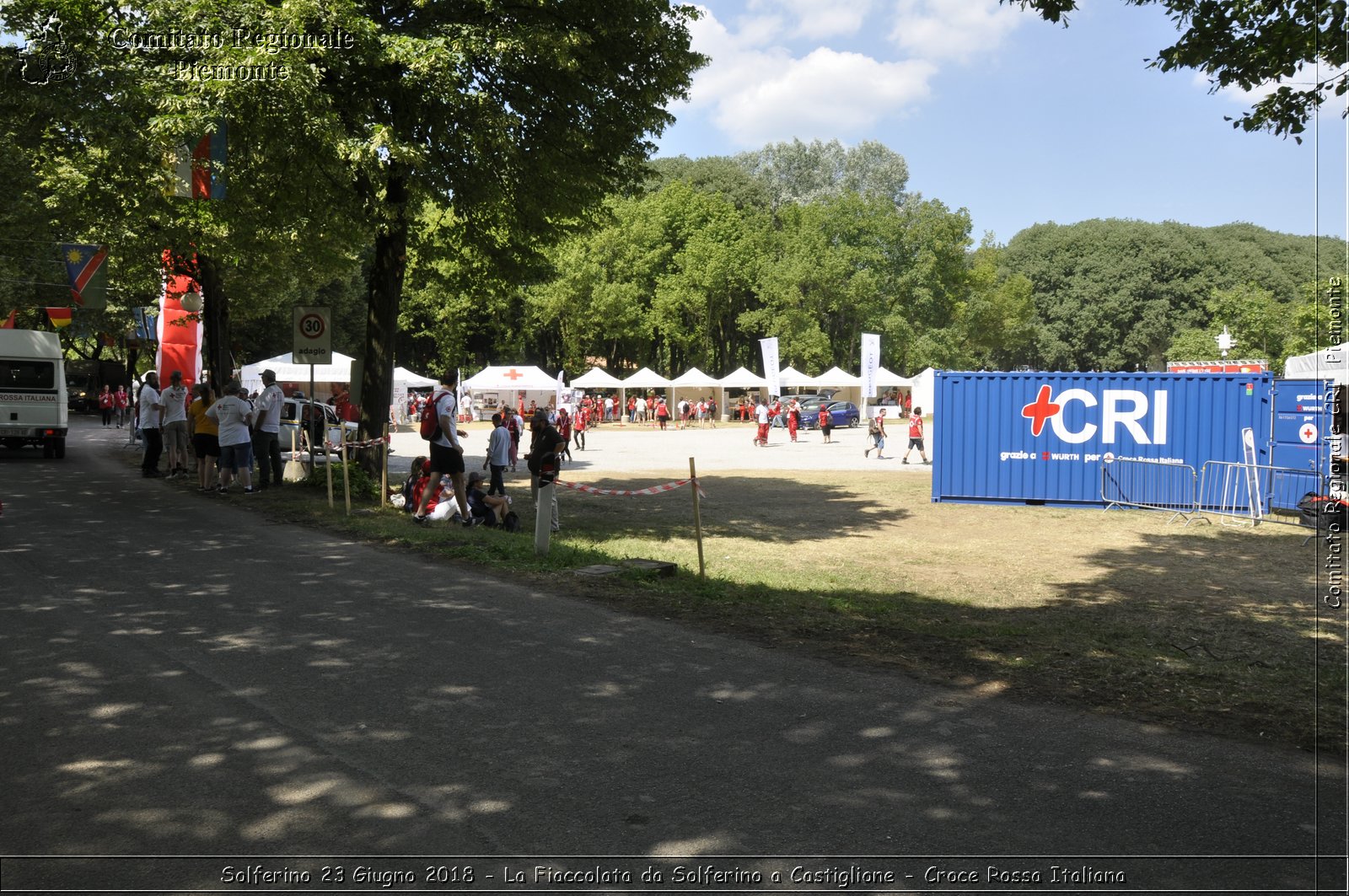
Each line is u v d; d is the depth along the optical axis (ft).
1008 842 12.86
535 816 13.37
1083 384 67.41
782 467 92.12
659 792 14.25
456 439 42.27
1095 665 22.56
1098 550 47.57
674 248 228.02
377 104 47.93
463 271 64.49
